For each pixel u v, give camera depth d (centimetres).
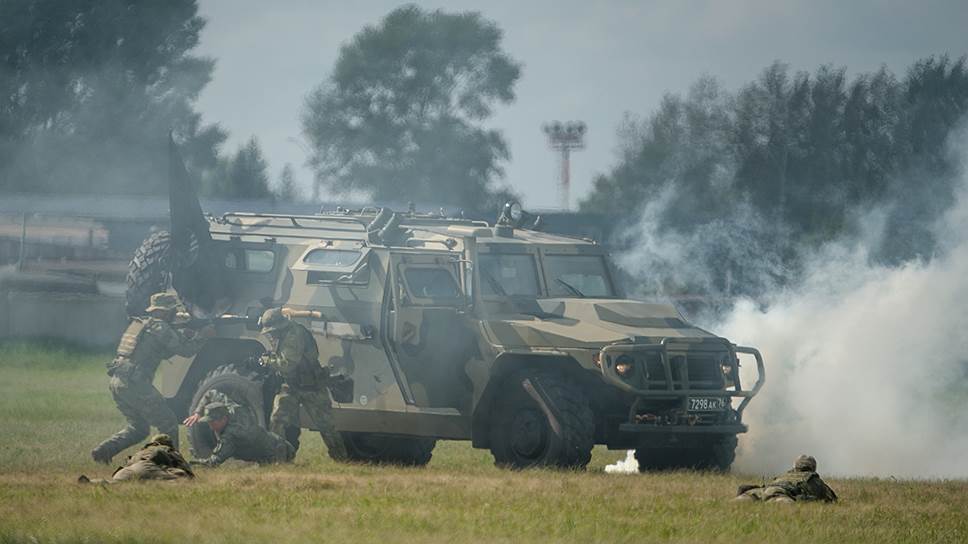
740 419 6125
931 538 3812
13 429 7331
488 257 6225
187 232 6525
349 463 6134
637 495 4594
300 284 6384
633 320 6084
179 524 3659
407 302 6059
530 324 5988
